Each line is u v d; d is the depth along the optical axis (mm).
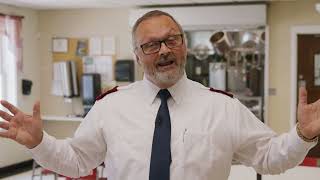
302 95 1368
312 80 5844
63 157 1582
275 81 5906
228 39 5949
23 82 6402
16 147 6328
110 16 6461
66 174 1644
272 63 5902
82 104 6621
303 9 5750
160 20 1526
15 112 1479
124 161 1540
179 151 1505
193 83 1673
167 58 1512
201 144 1515
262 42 5859
